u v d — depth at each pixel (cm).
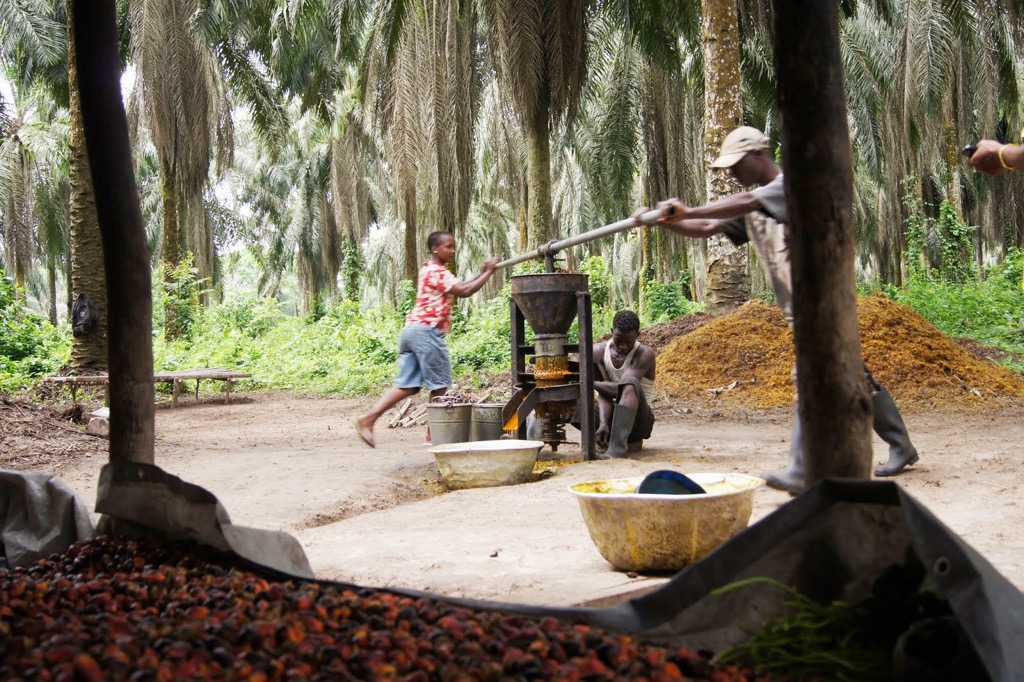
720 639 218
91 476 668
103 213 325
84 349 1479
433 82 1667
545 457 703
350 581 341
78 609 239
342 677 176
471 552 386
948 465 574
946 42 1955
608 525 340
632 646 201
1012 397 982
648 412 698
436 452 589
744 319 1191
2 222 3138
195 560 291
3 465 716
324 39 2206
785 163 228
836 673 199
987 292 1603
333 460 727
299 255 4178
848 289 225
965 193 3231
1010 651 164
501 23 1413
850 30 2086
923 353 1034
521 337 712
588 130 2438
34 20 2106
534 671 178
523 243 2512
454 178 1712
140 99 2445
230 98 2611
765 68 1709
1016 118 2462
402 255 4647
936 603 198
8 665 180
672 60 1720
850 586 217
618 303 4144
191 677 171
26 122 3123
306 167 3966
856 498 209
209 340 2192
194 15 1873
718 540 332
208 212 3656
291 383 1762
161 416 1265
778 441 764
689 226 411
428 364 700
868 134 2133
